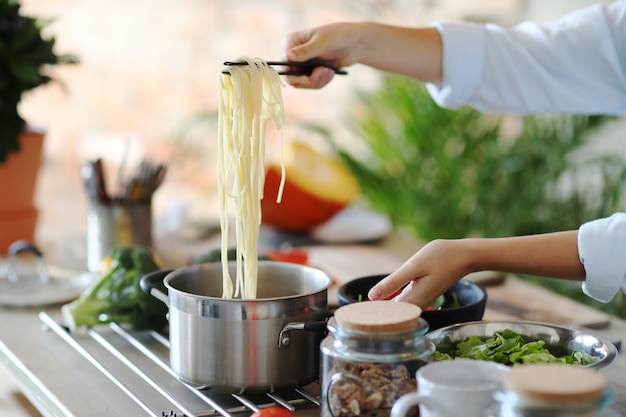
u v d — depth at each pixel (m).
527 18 3.32
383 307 1.04
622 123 2.87
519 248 1.23
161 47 3.88
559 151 2.80
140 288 1.52
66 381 1.32
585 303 2.62
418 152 3.05
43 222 2.90
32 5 3.79
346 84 3.70
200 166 3.74
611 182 2.76
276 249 2.26
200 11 3.86
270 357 1.17
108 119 3.88
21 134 2.18
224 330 1.16
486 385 0.90
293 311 1.17
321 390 1.03
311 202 2.31
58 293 1.79
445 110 2.99
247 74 1.27
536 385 0.79
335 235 2.36
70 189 3.76
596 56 1.67
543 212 2.83
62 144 3.86
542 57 1.69
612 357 1.04
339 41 1.57
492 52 1.70
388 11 3.68
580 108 1.73
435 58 1.70
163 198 3.70
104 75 3.87
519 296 1.76
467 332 1.18
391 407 0.98
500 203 2.90
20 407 1.54
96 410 1.20
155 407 1.20
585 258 1.21
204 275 1.35
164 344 1.48
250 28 3.86
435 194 3.01
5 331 1.58
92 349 1.48
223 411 1.13
